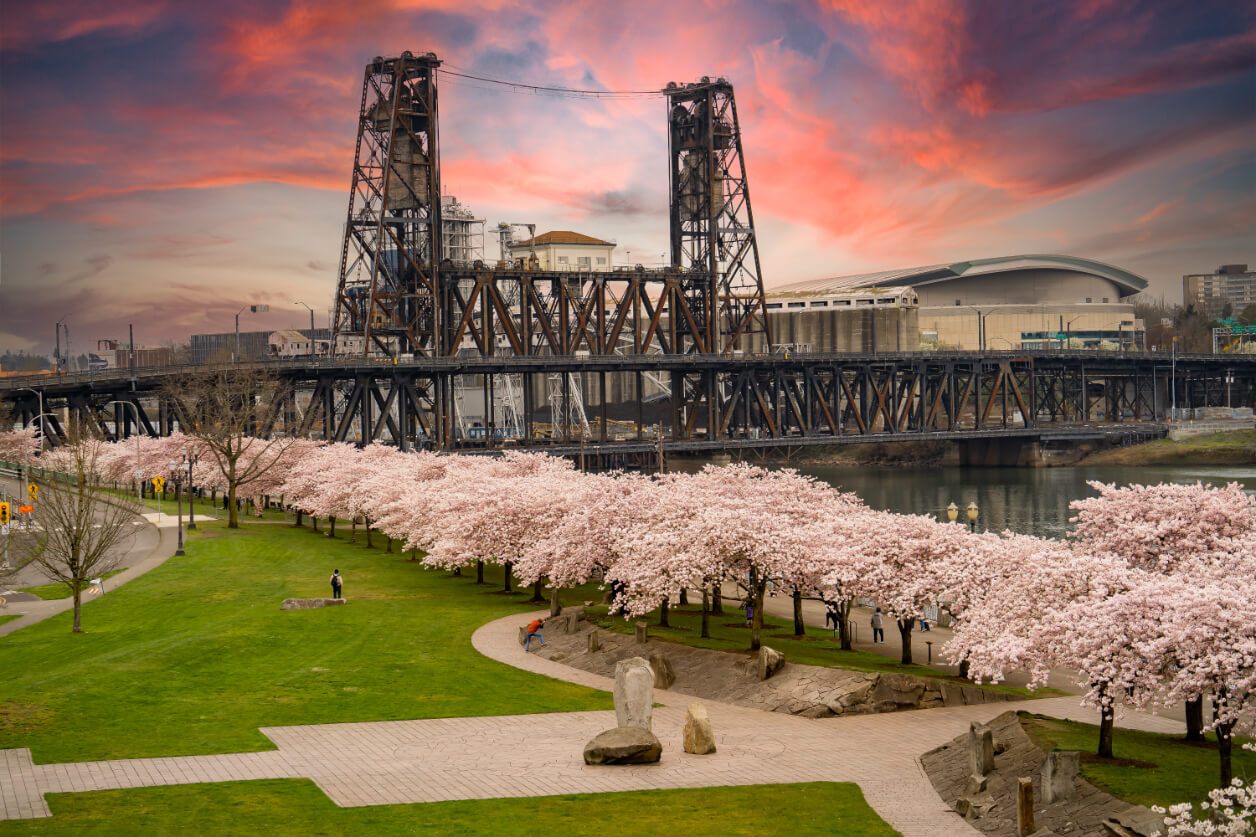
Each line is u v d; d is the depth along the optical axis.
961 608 63.84
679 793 43.75
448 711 56.22
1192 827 34.31
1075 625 44.56
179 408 169.12
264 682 60.91
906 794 44.12
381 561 110.88
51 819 38.53
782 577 68.19
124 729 50.78
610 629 73.25
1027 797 39.06
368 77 198.38
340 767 46.25
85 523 86.38
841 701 57.34
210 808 40.25
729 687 61.81
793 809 42.03
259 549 115.44
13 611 82.75
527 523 90.38
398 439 198.50
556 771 46.38
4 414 172.62
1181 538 60.41
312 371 184.88
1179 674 40.44
